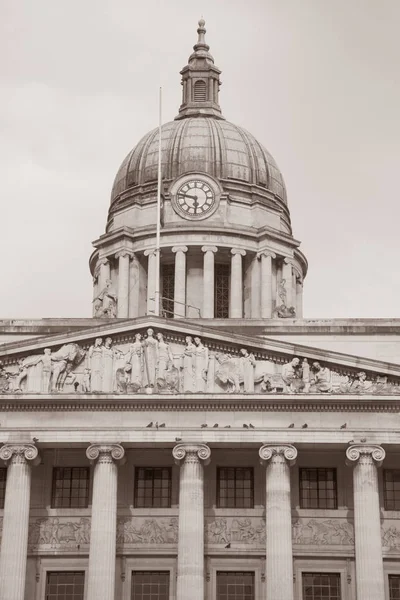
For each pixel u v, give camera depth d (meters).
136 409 85.25
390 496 87.94
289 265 119.25
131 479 88.31
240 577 86.19
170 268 118.50
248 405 84.94
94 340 86.94
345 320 94.50
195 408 85.06
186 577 81.81
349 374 85.38
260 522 87.00
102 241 119.56
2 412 85.62
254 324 94.56
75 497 88.56
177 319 88.50
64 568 86.44
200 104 131.38
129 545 86.50
